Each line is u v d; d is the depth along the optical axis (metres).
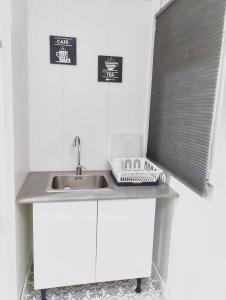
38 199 1.58
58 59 2.05
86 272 1.78
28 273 2.02
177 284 1.73
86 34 2.07
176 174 1.75
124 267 1.84
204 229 1.40
